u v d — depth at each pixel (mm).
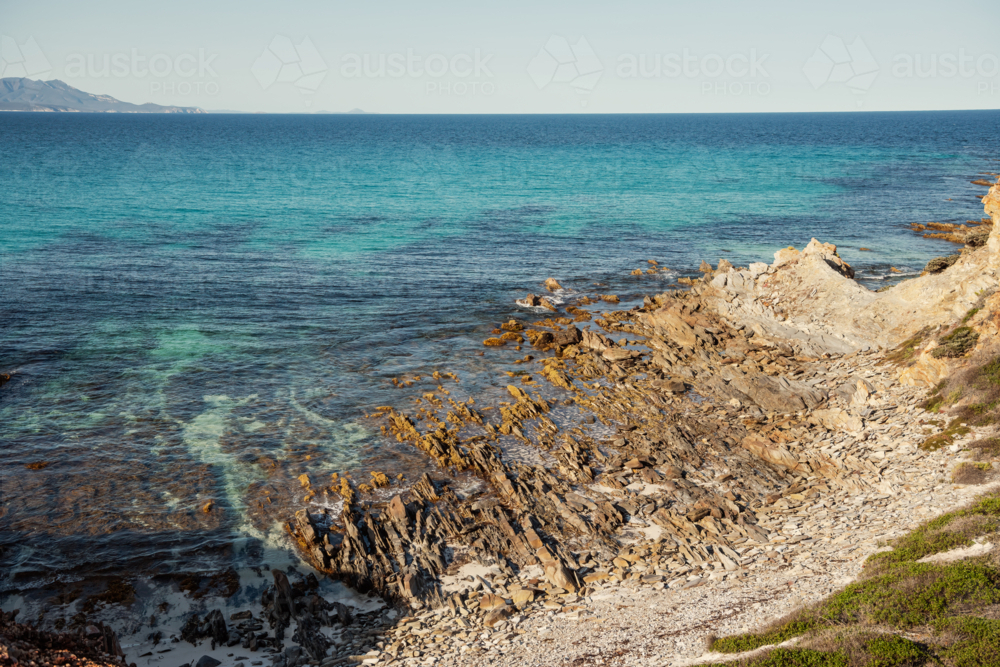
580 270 59688
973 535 17266
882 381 31734
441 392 34656
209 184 108688
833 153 173250
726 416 31922
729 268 47656
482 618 19031
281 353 39438
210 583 20734
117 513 23875
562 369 37594
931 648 13195
